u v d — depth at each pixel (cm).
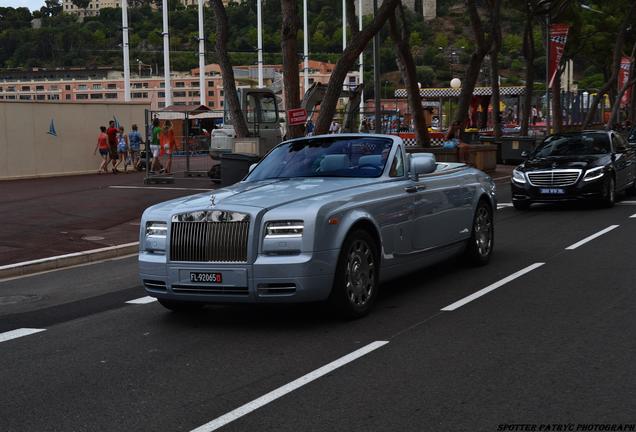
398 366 628
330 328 764
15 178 2880
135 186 2483
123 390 595
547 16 3944
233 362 660
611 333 714
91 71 9338
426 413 520
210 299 759
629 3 4909
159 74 10644
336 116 3788
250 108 2764
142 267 788
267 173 925
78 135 3120
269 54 10556
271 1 10600
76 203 2041
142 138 3394
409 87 2805
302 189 815
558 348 669
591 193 1767
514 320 776
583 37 4919
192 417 530
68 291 1057
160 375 632
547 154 1914
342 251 767
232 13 10800
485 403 536
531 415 512
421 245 923
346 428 498
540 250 1238
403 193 884
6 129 2852
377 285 830
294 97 2088
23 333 805
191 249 755
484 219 1112
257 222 738
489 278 1009
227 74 2328
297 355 672
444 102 5831
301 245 731
